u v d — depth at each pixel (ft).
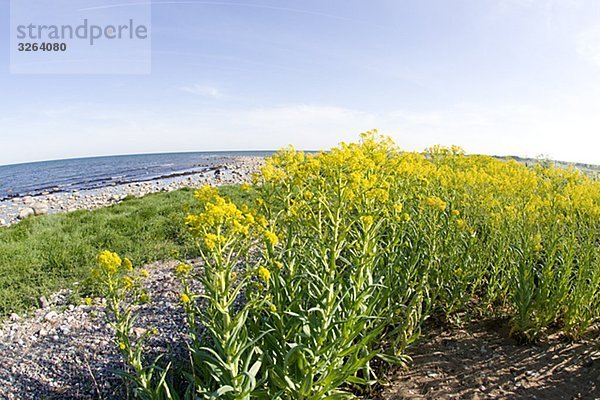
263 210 10.61
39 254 23.08
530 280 10.64
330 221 8.89
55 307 17.22
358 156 10.39
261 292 9.17
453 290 11.46
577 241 11.79
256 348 8.36
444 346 10.85
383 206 9.81
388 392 9.36
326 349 7.68
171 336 12.27
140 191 81.41
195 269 19.29
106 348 12.41
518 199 14.38
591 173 25.54
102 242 24.77
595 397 8.52
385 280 10.77
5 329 15.44
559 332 11.03
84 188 96.53
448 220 12.14
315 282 9.04
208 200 8.32
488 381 9.34
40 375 11.45
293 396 8.00
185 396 8.41
